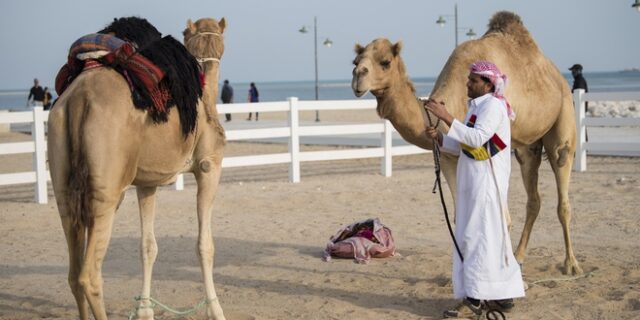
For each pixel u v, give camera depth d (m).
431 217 11.10
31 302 7.10
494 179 6.01
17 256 9.06
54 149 5.11
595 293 6.91
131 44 5.58
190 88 5.62
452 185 6.97
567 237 7.75
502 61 7.35
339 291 7.24
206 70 6.42
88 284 4.97
